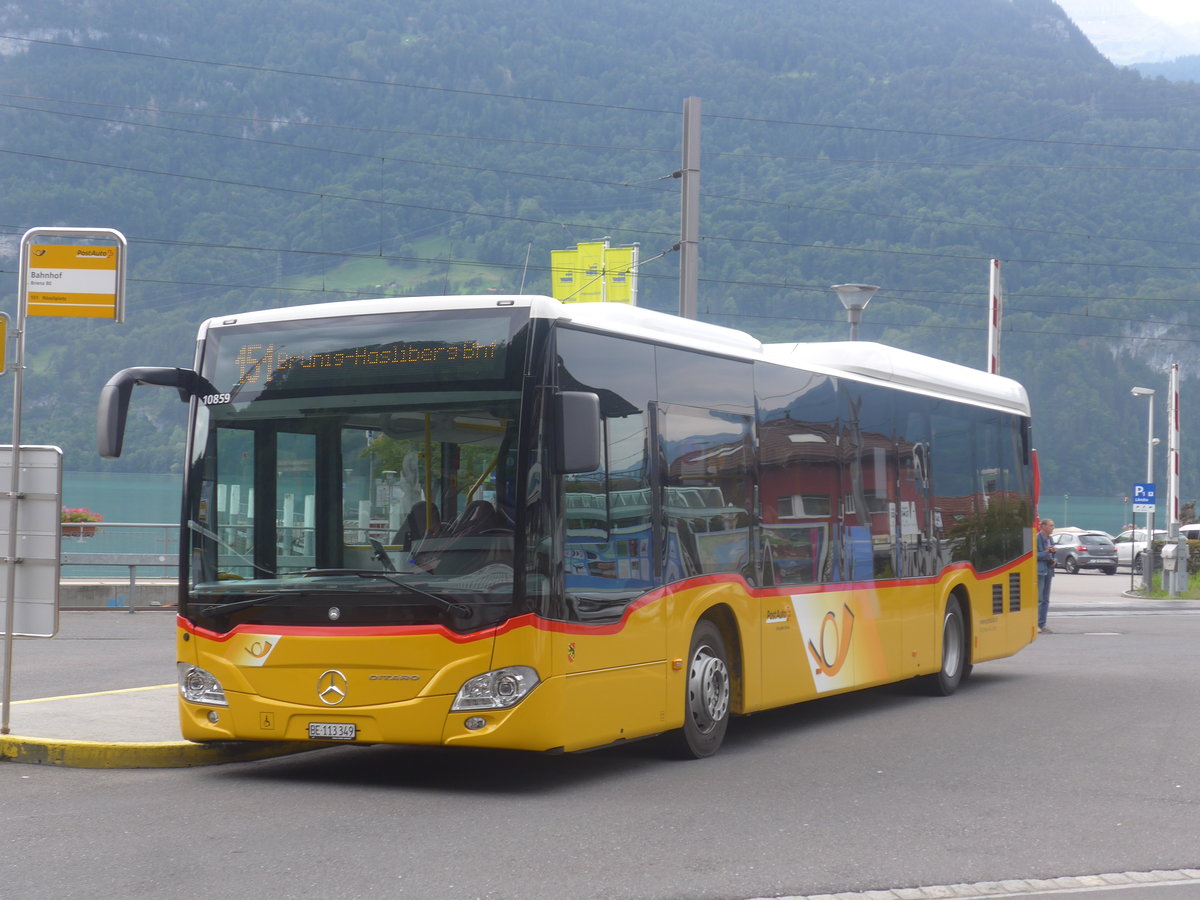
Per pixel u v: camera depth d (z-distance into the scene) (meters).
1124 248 137.38
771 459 11.82
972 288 118.00
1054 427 163.25
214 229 135.25
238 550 9.48
